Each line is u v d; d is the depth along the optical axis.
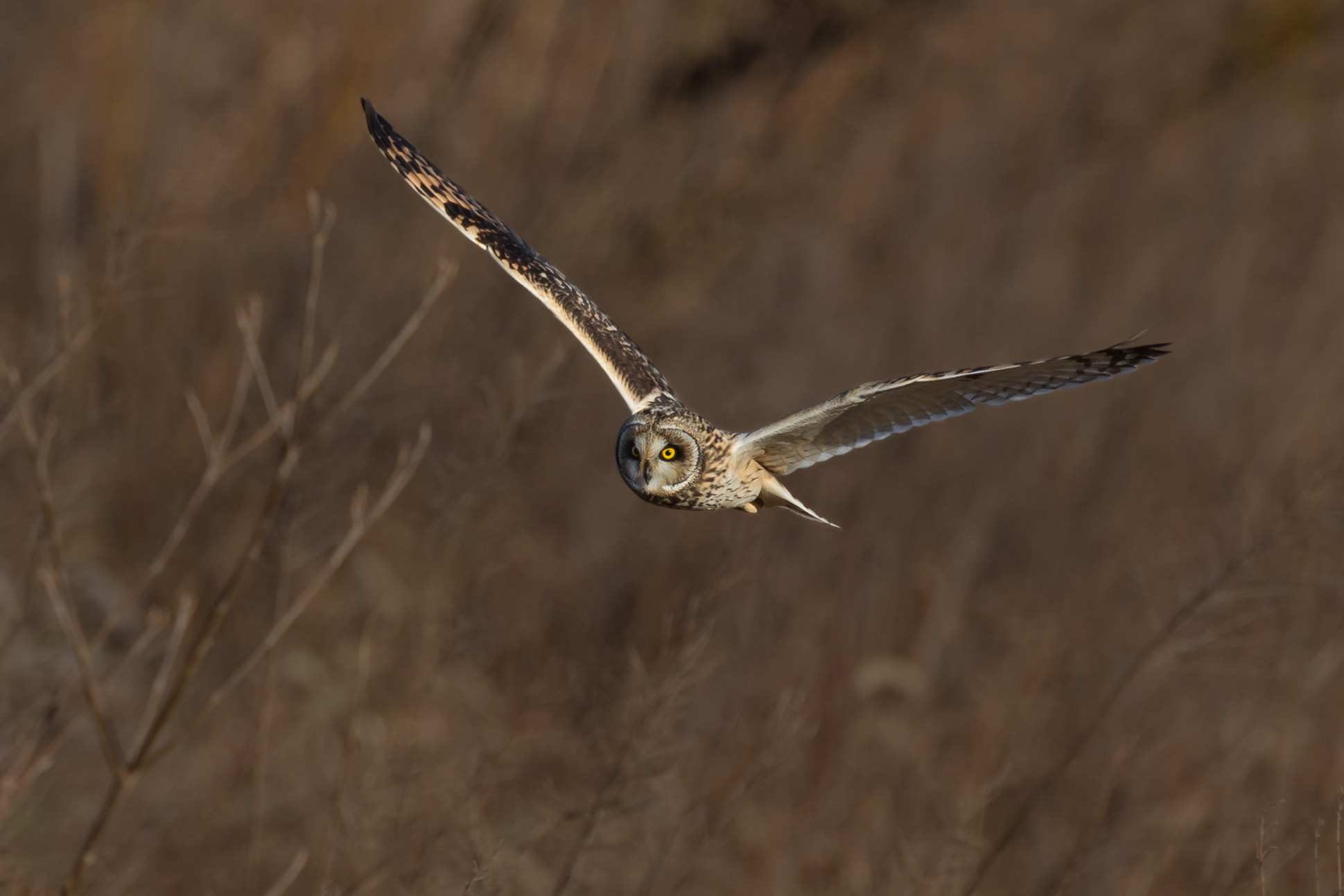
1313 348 17.55
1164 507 14.78
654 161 17.02
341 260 14.11
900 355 16.17
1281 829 8.88
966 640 13.66
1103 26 20.12
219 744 10.29
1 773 7.61
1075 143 19.58
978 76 19.36
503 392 12.89
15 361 8.66
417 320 6.97
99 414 9.32
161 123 14.61
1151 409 16.09
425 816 8.10
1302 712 11.24
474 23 16.31
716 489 6.40
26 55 16.19
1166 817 10.56
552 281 7.53
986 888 10.60
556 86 16.58
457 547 11.70
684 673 7.95
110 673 10.90
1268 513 9.73
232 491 12.80
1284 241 20.11
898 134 18.50
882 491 14.16
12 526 9.81
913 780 11.38
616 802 7.59
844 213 17.75
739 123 17.55
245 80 15.39
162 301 13.25
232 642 11.23
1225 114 21.77
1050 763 11.37
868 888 10.18
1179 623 9.68
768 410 15.34
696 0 17.69
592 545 12.84
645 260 17.00
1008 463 15.04
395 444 12.44
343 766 7.96
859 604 13.04
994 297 17.14
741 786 8.52
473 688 9.73
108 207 13.41
